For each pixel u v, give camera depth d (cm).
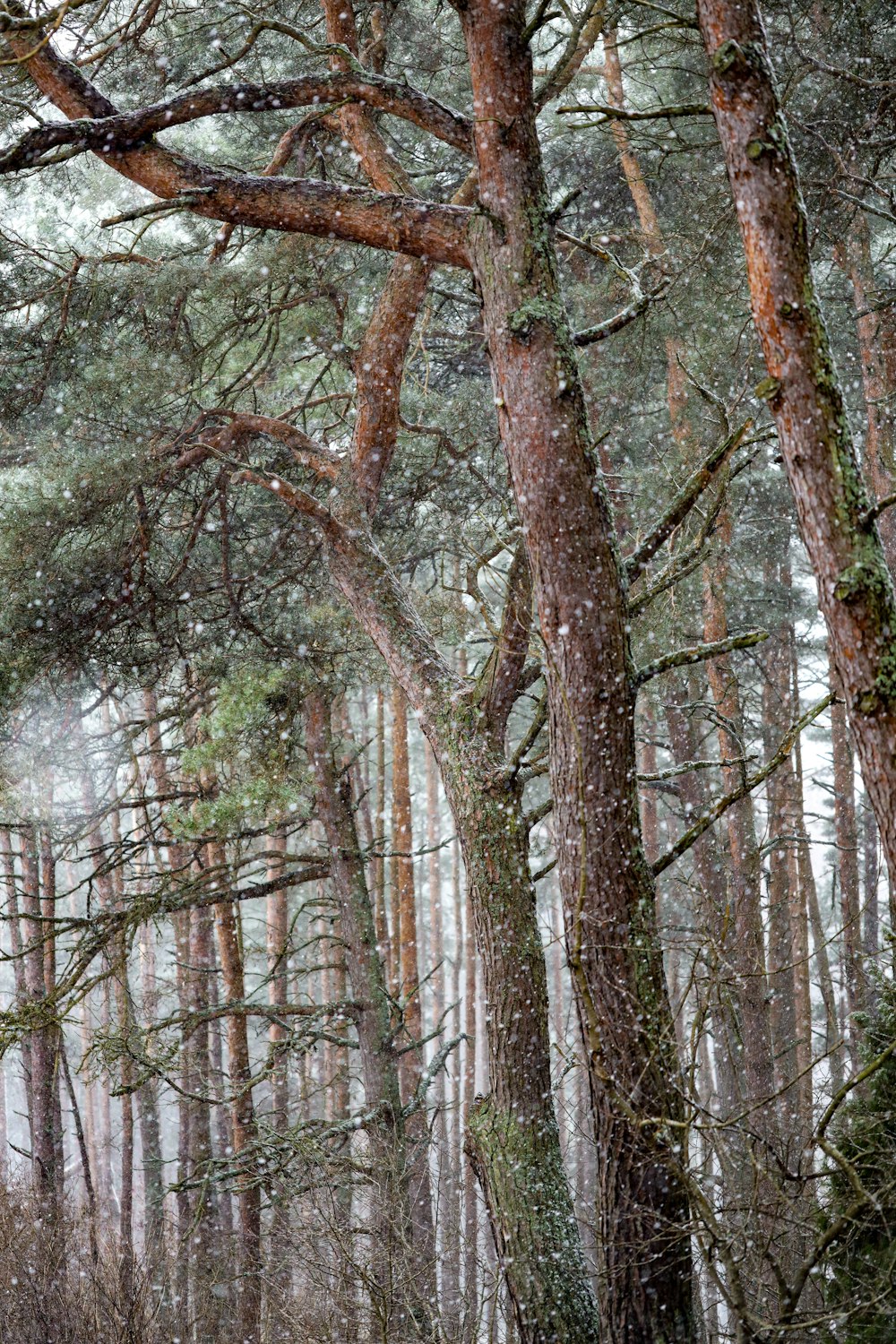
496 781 658
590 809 541
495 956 635
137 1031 1091
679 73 1016
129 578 941
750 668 1747
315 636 1156
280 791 1134
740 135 428
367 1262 853
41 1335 1089
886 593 400
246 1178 1125
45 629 924
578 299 1217
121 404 852
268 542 1152
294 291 919
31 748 1121
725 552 1197
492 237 573
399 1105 1217
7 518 867
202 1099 1114
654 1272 523
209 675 1183
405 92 608
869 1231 564
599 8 607
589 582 546
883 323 998
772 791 1686
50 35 512
